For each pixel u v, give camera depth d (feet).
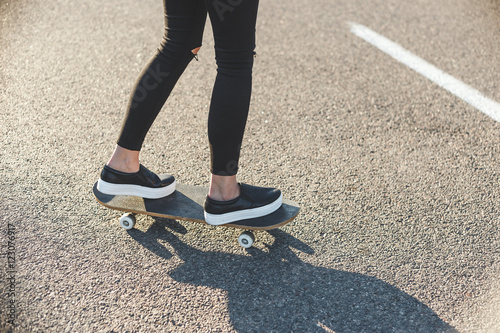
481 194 8.40
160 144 9.51
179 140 9.65
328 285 6.68
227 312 6.28
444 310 6.36
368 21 14.58
